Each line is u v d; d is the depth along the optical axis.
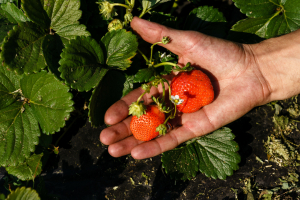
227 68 0.45
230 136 0.48
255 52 0.46
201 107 0.46
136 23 0.43
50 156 0.49
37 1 0.42
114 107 0.44
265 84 0.46
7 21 0.45
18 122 0.44
